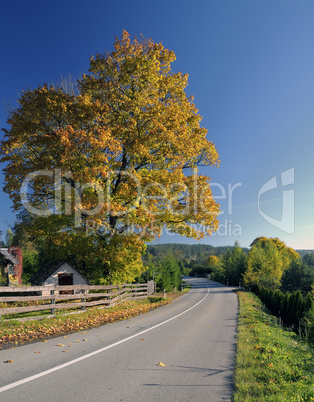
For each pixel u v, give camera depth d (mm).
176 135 18422
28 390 4660
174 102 20797
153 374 5648
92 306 16781
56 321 11227
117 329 10898
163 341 8867
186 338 9469
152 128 18484
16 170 17891
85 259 21219
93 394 4570
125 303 19859
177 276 58438
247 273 50125
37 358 6551
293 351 8578
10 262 31891
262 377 5535
